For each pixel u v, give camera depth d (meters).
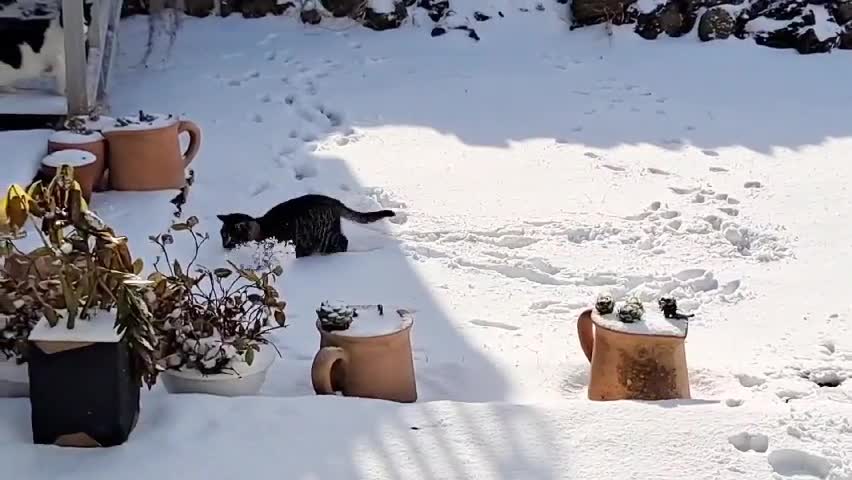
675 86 7.58
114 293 2.82
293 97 7.16
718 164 6.18
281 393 3.44
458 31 8.57
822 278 4.70
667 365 3.33
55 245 2.88
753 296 4.53
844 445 2.87
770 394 3.60
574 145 6.47
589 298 4.48
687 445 2.86
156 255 4.41
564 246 5.03
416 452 2.80
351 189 5.66
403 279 4.60
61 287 2.86
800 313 4.36
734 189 5.80
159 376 3.25
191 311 3.24
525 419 2.96
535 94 7.36
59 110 5.32
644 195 5.69
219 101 7.01
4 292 3.00
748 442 2.91
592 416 2.98
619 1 8.61
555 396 3.60
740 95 7.43
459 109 7.05
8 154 4.81
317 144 6.35
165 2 8.67
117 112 6.63
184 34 8.36
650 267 4.81
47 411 2.78
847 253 4.96
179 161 5.30
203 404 3.01
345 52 8.14
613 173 6.02
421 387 3.65
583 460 2.78
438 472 2.72
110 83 6.95
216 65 7.75
